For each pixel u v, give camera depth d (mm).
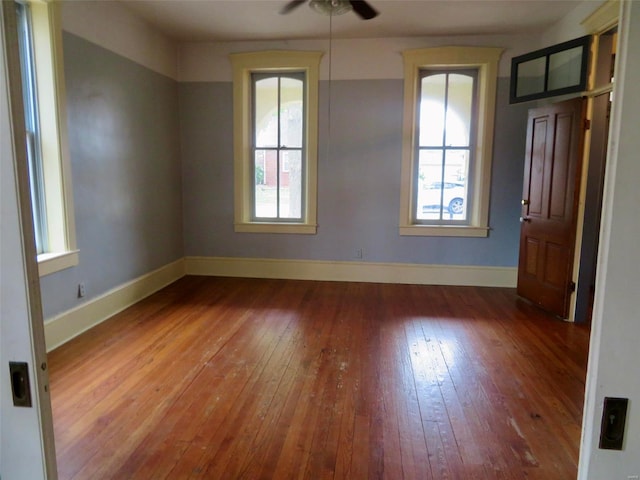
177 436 2100
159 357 2971
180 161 5105
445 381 2674
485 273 4898
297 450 2006
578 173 3568
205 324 3619
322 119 4852
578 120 3523
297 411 2330
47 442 864
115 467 1878
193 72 4938
